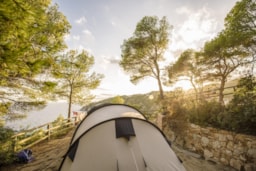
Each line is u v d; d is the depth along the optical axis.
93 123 3.73
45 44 3.94
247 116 4.50
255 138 4.15
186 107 7.82
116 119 3.22
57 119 12.04
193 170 4.45
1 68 2.91
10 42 2.83
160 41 13.81
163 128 9.00
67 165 2.90
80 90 14.98
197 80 13.70
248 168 4.20
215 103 6.36
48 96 8.09
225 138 5.05
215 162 5.17
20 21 2.36
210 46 10.94
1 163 4.60
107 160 2.63
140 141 2.98
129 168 2.53
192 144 6.62
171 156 3.05
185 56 14.39
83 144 2.97
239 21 8.29
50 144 7.38
